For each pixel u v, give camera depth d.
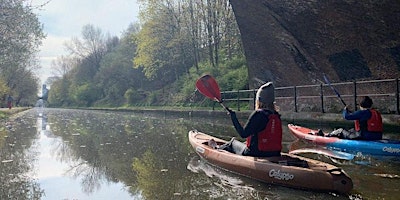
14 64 21.23
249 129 5.25
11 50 19.00
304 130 9.56
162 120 19.06
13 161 7.00
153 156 7.35
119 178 5.51
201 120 17.91
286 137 9.86
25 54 21.48
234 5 13.60
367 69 11.98
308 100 14.52
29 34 19.88
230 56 28.38
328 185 4.43
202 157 6.74
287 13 12.17
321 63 13.34
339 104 13.18
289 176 4.73
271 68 15.92
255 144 5.38
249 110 17.50
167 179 5.39
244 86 21.03
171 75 36.66
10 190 4.89
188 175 5.62
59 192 4.77
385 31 10.30
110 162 6.78
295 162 5.07
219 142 7.15
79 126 15.81
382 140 7.30
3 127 15.51
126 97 40.72
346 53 12.18
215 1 26.83
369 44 11.20
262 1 12.24
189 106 26.22
